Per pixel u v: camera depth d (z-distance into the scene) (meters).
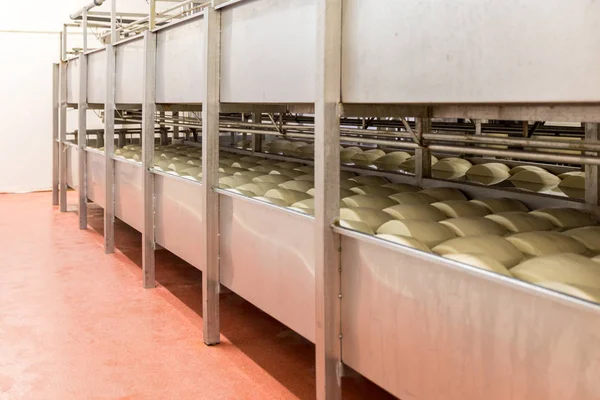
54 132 6.60
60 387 2.17
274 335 2.71
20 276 3.69
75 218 5.84
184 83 2.91
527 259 1.65
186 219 2.94
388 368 1.56
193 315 2.97
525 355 1.17
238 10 2.27
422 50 1.36
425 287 1.41
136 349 2.53
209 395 2.11
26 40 7.54
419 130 2.29
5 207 6.47
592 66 1.01
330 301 1.73
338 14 1.65
